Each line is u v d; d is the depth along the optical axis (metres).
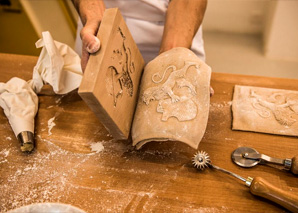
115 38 0.58
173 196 0.60
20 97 0.78
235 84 0.83
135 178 0.64
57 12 1.36
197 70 0.64
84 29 0.64
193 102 0.61
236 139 0.69
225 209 0.58
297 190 0.59
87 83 0.51
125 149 0.70
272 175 0.62
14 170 0.68
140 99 0.67
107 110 0.56
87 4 0.77
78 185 0.64
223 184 0.61
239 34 1.57
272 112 0.72
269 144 0.67
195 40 1.04
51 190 0.63
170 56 0.67
